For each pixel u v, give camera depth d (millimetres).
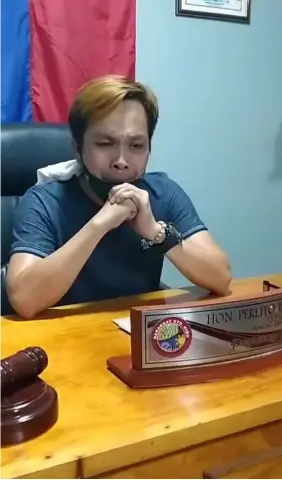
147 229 1336
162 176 1562
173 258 1379
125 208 1300
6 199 1632
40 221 1364
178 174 2328
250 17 2367
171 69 2234
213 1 2268
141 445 745
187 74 2271
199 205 2404
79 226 1408
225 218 2482
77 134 1359
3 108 1944
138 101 1325
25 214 1373
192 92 2297
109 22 2076
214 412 815
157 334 889
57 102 2033
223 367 923
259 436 845
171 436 764
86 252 1261
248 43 2387
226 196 2465
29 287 1211
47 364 888
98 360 988
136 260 1464
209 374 910
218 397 860
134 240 1437
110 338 1093
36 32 1968
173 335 896
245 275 2586
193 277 1384
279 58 2482
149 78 2197
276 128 2541
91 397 857
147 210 1321
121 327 1149
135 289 1484
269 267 2652
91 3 2033
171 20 2197
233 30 2338
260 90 2461
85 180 1405
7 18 1908
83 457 711
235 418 812
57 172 1439
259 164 2525
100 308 1273
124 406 831
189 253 1380
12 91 1955
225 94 2375
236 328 937
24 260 1271
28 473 681
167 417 801
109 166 1337
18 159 1646
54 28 1989
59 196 1408
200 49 2279
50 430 766
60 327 1152
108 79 1336
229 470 817
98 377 923
